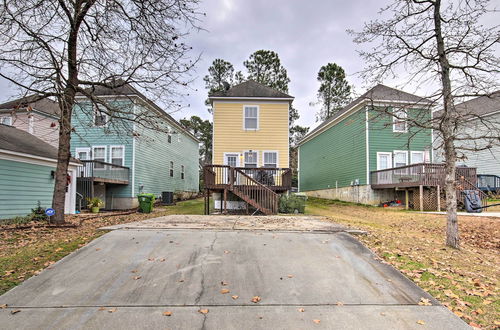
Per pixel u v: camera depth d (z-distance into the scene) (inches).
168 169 927.0
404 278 164.7
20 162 429.4
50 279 160.2
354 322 123.2
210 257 189.9
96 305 135.4
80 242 219.9
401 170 644.7
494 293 148.6
